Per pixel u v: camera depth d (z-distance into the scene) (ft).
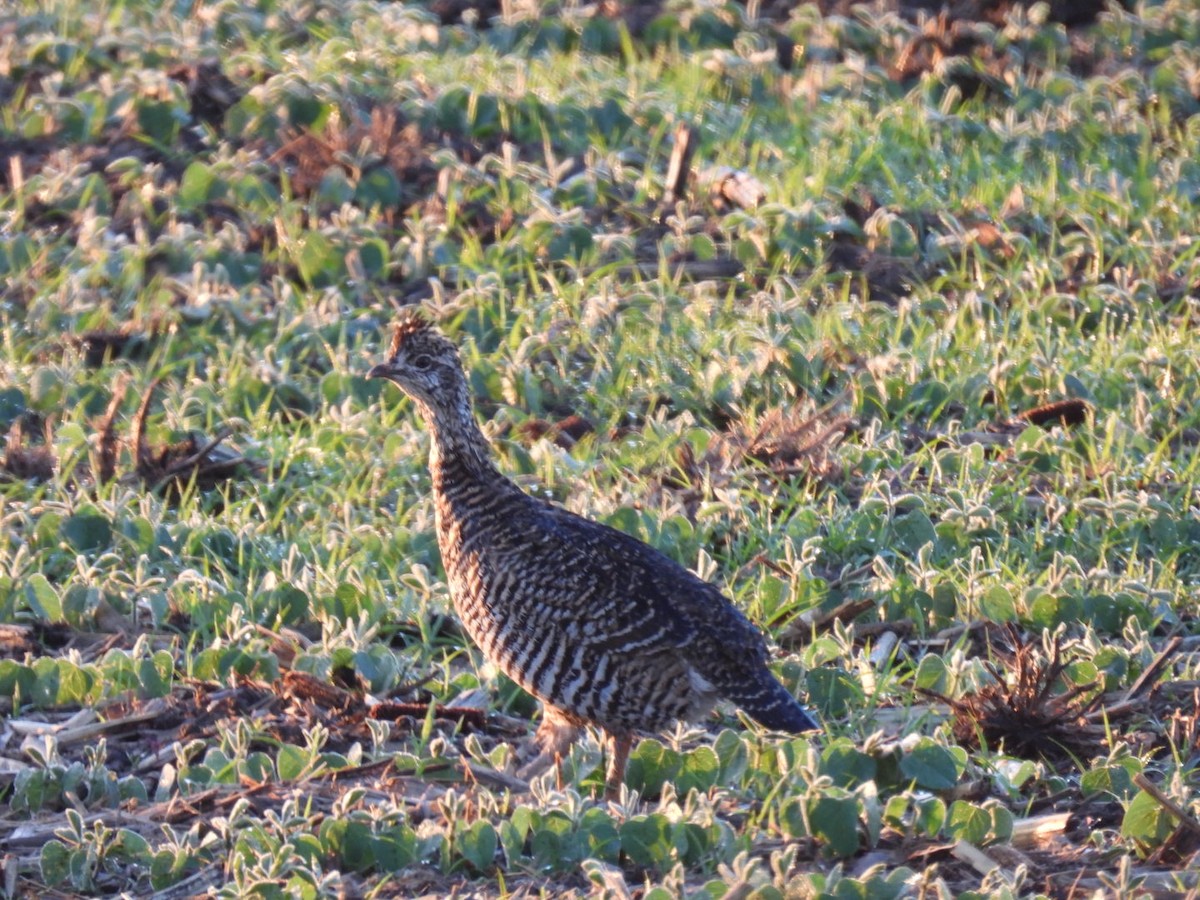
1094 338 49.44
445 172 54.80
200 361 47.06
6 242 50.96
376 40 67.26
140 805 29.12
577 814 27.37
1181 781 28.71
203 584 34.96
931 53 71.05
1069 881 27.07
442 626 35.53
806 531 38.52
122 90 58.85
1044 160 61.93
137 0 71.51
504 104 60.03
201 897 25.99
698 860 27.20
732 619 29.86
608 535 30.09
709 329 48.32
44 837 28.09
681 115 61.62
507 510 29.96
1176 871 26.94
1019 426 44.88
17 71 62.18
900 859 27.55
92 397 43.91
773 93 66.69
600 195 56.13
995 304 52.06
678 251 53.06
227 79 61.31
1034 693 31.37
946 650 34.47
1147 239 55.42
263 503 40.11
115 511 37.68
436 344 30.37
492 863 27.09
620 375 46.16
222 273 49.88
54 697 32.32
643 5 75.20
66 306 48.39
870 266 52.95
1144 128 64.08
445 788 29.55
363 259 51.31
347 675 33.24
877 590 36.35
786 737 30.48
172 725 31.68
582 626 29.22
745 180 55.77
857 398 45.24
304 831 27.30
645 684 29.32
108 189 54.65
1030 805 29.55
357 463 41.50
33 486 40.04
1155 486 41.70
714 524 38.96
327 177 54.34
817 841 27.66
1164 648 35.17
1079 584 36.40
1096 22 75.92
